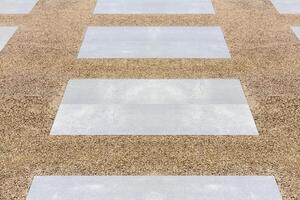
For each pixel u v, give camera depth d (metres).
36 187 3.89
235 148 4.35
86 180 3.96
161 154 4.27
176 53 6.14
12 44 6.37
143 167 4.11
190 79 5.52
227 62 5.90
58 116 4.83
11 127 4.65
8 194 3.82
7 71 5.68
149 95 5.20
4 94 5.21
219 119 4.77
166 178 3.98
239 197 3.77
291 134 4.52
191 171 4.06
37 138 4.50
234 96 5.17
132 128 4.63
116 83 5.45
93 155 4.27
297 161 4.17
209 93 5.23
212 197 3.77
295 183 3.93
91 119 4.78
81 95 5.20
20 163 4.16
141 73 5.67
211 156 4.24
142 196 3.79
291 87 5.32
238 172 4.05
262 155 4.25
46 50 6.21
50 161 4.19
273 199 3.75
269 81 5.45
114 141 4.45
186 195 3.79
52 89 5.32
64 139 4.48
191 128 4.62
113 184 3.92
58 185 3.91
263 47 6.25
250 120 4.75
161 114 4.85
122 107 4.98
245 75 5.59
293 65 5.78
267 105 5.00
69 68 5.77
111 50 6.24
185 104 5.02
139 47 6.32
